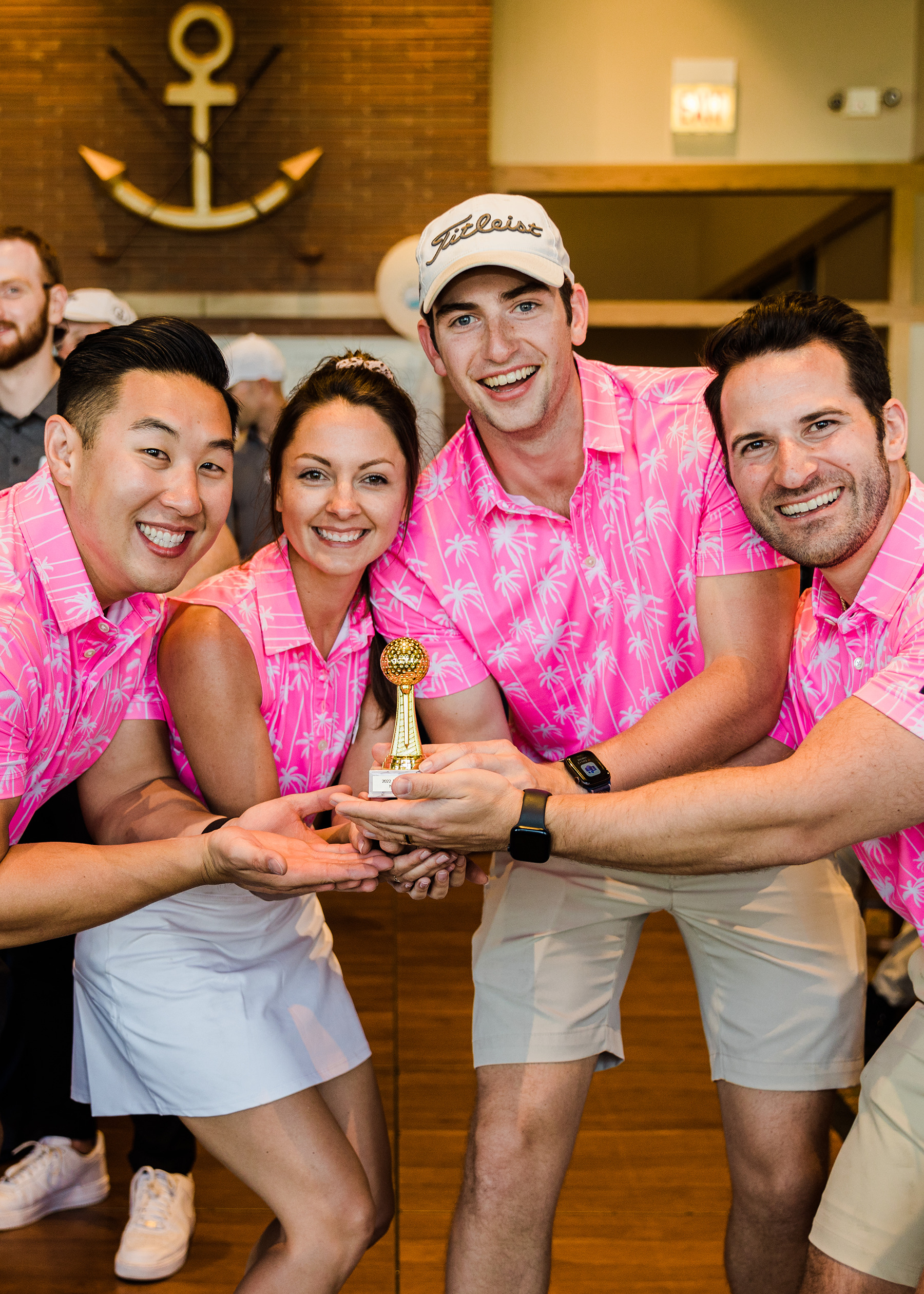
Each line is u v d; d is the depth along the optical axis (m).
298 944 1.76
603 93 6.18
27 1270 2.19
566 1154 1.71
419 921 4.36
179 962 1.61
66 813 2.21
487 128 6.11
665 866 1.47
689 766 1.71
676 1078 3.11
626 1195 2.53
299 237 6.15
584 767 1.65
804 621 1.70
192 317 6.16
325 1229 1.55
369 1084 1.77
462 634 1.84
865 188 6.25
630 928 1.84
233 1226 2.37
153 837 1.60
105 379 1.43
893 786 1.37
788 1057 1.75
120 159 6.09
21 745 1.42
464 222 1.65
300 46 6.07
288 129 6.11
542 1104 1.68
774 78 6.19
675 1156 2.71
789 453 1.46
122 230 6.12
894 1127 1.46
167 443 1.44
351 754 1.85
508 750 1.62
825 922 1.79
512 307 1.66
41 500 1.47
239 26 6.05
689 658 1.86
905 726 1.36
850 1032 1.77
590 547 1.80
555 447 1.75
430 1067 3.13
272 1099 1.56
